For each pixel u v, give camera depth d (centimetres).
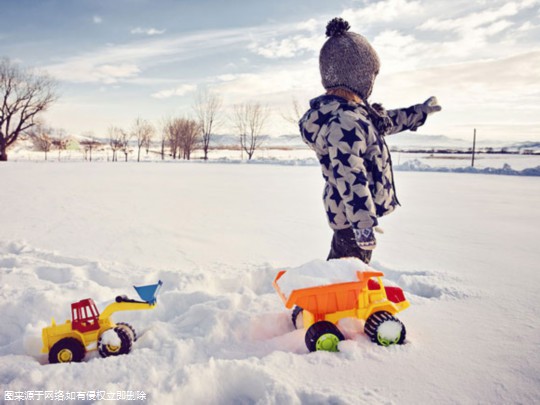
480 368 181
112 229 576
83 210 749
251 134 4572
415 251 445
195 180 1513
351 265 219
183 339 224
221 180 1523
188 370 173
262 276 347
